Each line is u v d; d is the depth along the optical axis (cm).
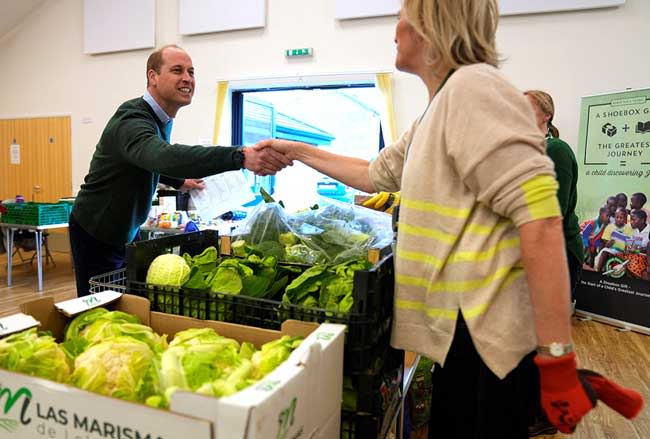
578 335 376
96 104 657
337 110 559
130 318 112
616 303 402
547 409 83
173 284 123
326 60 528
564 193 229
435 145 92
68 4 657
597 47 427
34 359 85
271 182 572
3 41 705
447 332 93
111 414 72
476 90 85
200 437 65
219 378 83
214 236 161
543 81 445
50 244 704
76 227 208
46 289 484
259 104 588
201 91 589
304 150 145
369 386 100
